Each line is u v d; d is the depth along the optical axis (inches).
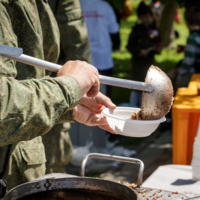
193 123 84.8
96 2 147.3
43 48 54.1
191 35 138.6
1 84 30.1
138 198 32.1
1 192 32.8
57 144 73.3
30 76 49.0
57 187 39.2
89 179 39.0
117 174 121.6
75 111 46.9
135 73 183.6
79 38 84.9
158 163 132.6
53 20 54.6
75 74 33.9
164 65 341.4
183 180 58.9
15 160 50.1
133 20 701.9
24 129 30.5
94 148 132.3
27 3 47.2
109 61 154.7
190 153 85.5
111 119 41.3
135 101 181.9
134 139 162.7
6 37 42.4
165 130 177.6
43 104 31.0
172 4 343.9
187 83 140.0
